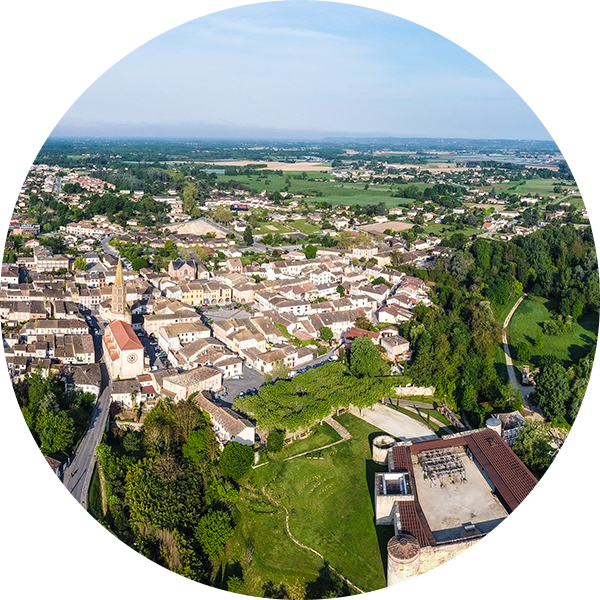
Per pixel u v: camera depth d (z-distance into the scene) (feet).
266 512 586.45
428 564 488.02
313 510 590.14
